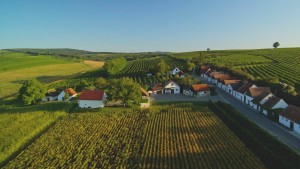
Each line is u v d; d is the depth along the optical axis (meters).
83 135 54.78
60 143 50.91
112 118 66.19
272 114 63.16
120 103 83.50
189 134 52.22
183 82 100.44
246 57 166.25
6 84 149.62
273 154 40.44
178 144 47.16
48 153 46.53
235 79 102.19
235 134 52.00
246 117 60.25
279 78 103.44
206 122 59.44
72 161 43.22
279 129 55.22
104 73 160.00
